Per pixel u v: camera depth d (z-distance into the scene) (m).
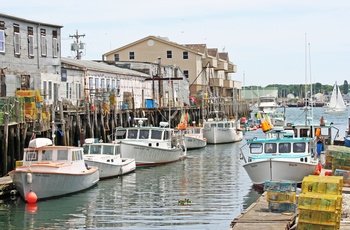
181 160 50.34
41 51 44.72
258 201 24.30
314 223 18.86
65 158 31.28
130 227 24.61
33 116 35.66
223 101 94.19
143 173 41.28
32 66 43.41
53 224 25.16
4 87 39.62
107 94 52.28
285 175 30.62
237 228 19.81
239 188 33.91
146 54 94.12
